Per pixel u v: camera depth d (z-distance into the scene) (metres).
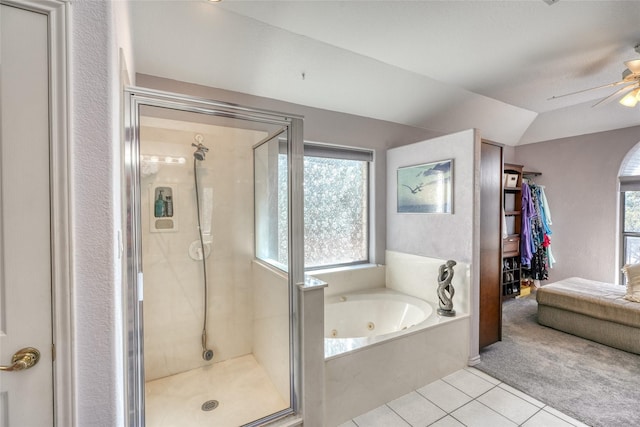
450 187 2.70
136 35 1.93
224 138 2.28
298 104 2.87
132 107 1.37
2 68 0.81
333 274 3.10
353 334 2.94
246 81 2.48
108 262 0.92
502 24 2.03
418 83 2.93
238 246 2.39
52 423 0.88
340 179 3.29
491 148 2.75
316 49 2.33
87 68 0.88
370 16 1.94
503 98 3.44
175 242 2.17
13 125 0.82
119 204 1.13
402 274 3.20
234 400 1.94
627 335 2.65
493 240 2.79
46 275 0.86
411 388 2.16
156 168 2.06
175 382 2.12
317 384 1.74
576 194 4.20
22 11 0.82
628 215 3.85
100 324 0.91
